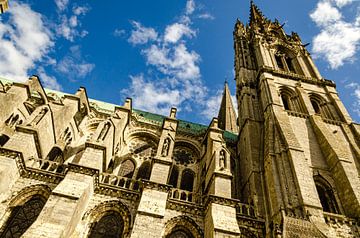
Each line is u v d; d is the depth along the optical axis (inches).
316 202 919.7
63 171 1047.6
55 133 1211.2
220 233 834.2
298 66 1941.4
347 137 1327.5
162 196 946.7
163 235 927.7
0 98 1173.7
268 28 2335.1
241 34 2421.3
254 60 2081.7
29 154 1023.0
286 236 789.9
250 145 1338.6
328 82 1731.1
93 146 1038.4
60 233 738.8
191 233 960.3
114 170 1299.2
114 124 1198.3
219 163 1102.4
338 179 1088.8
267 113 1395.2
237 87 1987.0
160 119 1775.3
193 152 1533.0
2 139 1197.1
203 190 1258.0
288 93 1632.6
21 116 1343.5
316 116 1387.8
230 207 939.3
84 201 900.6
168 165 1072.8
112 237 906.1
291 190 964.0
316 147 1250.6
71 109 1330.0
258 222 1006.4
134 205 978.7
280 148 1132.5
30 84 1387.8
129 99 1469.0
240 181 1357.0
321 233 796.0
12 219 889.5
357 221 920.9
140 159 1409.9
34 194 957.2
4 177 880.9
